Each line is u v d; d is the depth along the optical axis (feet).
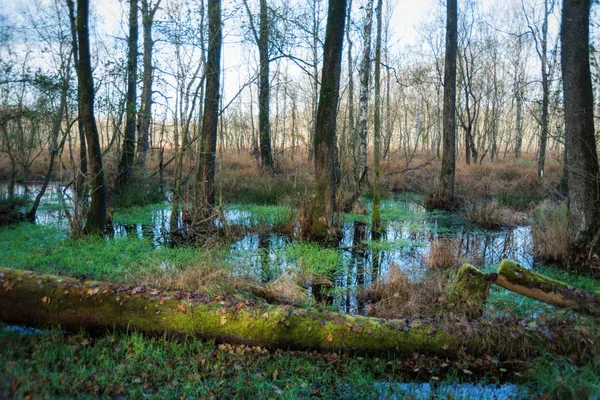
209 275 20.40
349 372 13.73
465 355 14.35
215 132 37.24
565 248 26.63
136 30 45.91
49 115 37.63
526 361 13.96
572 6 24.73
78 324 14.93
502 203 47.98
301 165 71.46
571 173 26.20
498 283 17.39
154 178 52.49
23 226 32.78
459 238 34.53
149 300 15.20
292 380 13.01
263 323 14.74
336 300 20.85
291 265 25.68
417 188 61.87
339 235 33.53
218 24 32.73
